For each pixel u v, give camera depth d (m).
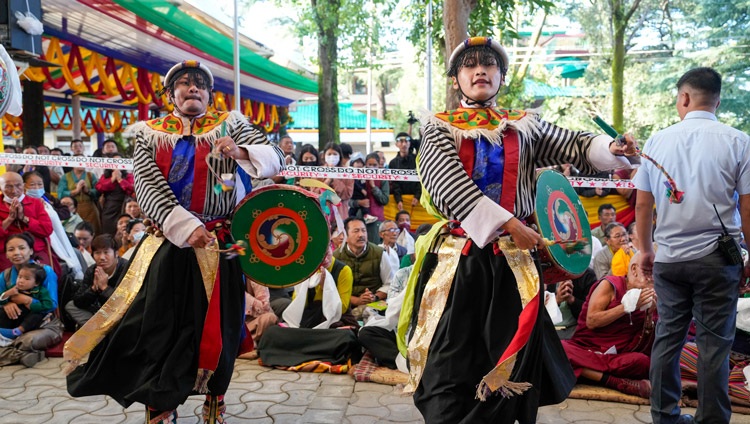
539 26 15.59
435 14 7.79
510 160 2.53
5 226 5.16
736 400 3.65
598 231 6.52
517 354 2.40
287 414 3.52
